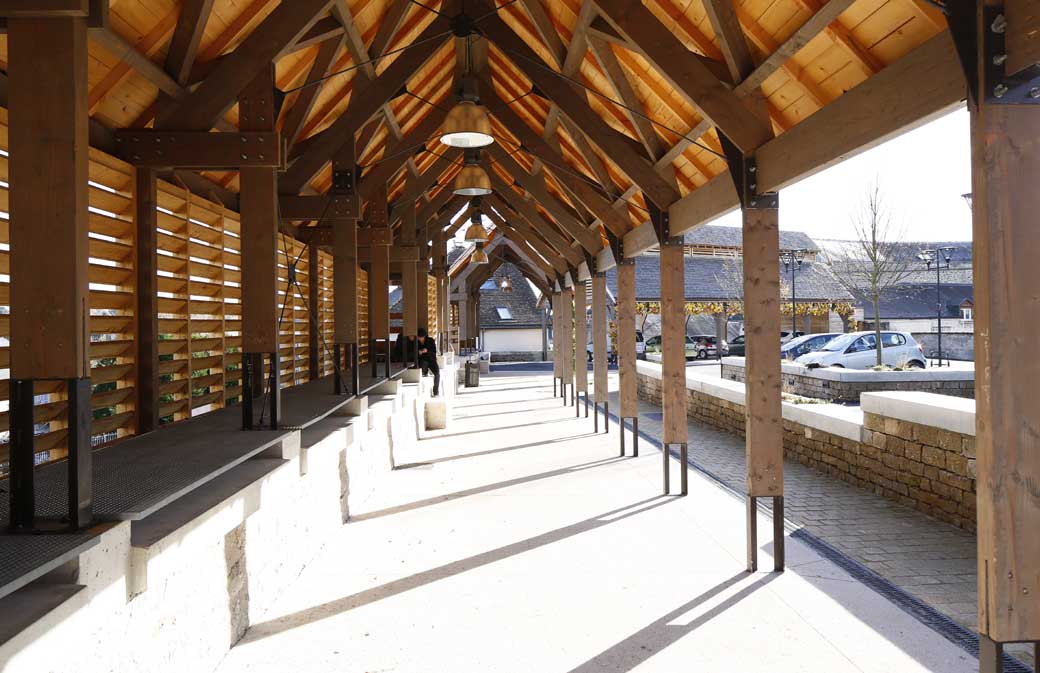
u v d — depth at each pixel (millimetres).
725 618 3570
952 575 4164
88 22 2289
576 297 13031
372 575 4273
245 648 3238
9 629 1651
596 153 8109
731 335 32406
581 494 6406
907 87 2766
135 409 4160
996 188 2230
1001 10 2209
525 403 14898
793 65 3906
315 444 4641
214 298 5410
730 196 4727
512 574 4273
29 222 2186
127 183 4023
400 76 6012
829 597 3830
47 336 2164
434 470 7660
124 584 2197
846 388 10414
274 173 4023
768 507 5828
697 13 4332
